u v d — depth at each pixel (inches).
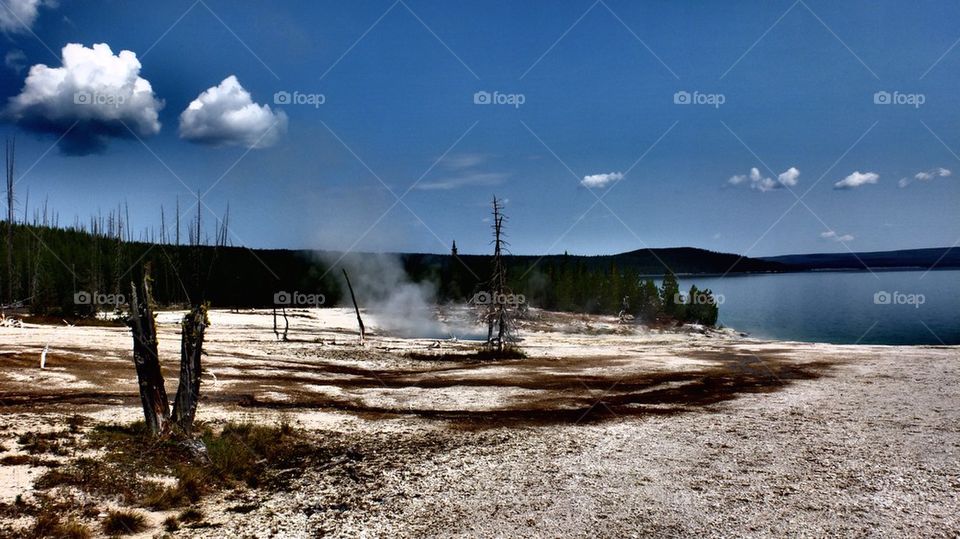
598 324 3491.6
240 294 4037.9
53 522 457.7
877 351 1999.3
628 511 571.2
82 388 974.4
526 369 1598.2
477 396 1170.0
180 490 560.4
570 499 601.0
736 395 1187.3
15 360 1139.3
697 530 528.1
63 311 2571.4
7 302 2815.0
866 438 829.2
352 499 586.2
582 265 4576.8
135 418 780.6
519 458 738.8
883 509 572.4
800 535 516.4
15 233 3523.6
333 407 1011.3
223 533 491.2
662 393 1218.6
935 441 809.5
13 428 668.1
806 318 4589.1
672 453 764.6
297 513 545.0
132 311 673.0
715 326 3821.4
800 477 667.4
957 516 553.6
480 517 552.1
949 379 1338.6
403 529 521.7
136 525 482.9
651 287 3909.9
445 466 698.2
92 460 585.3
